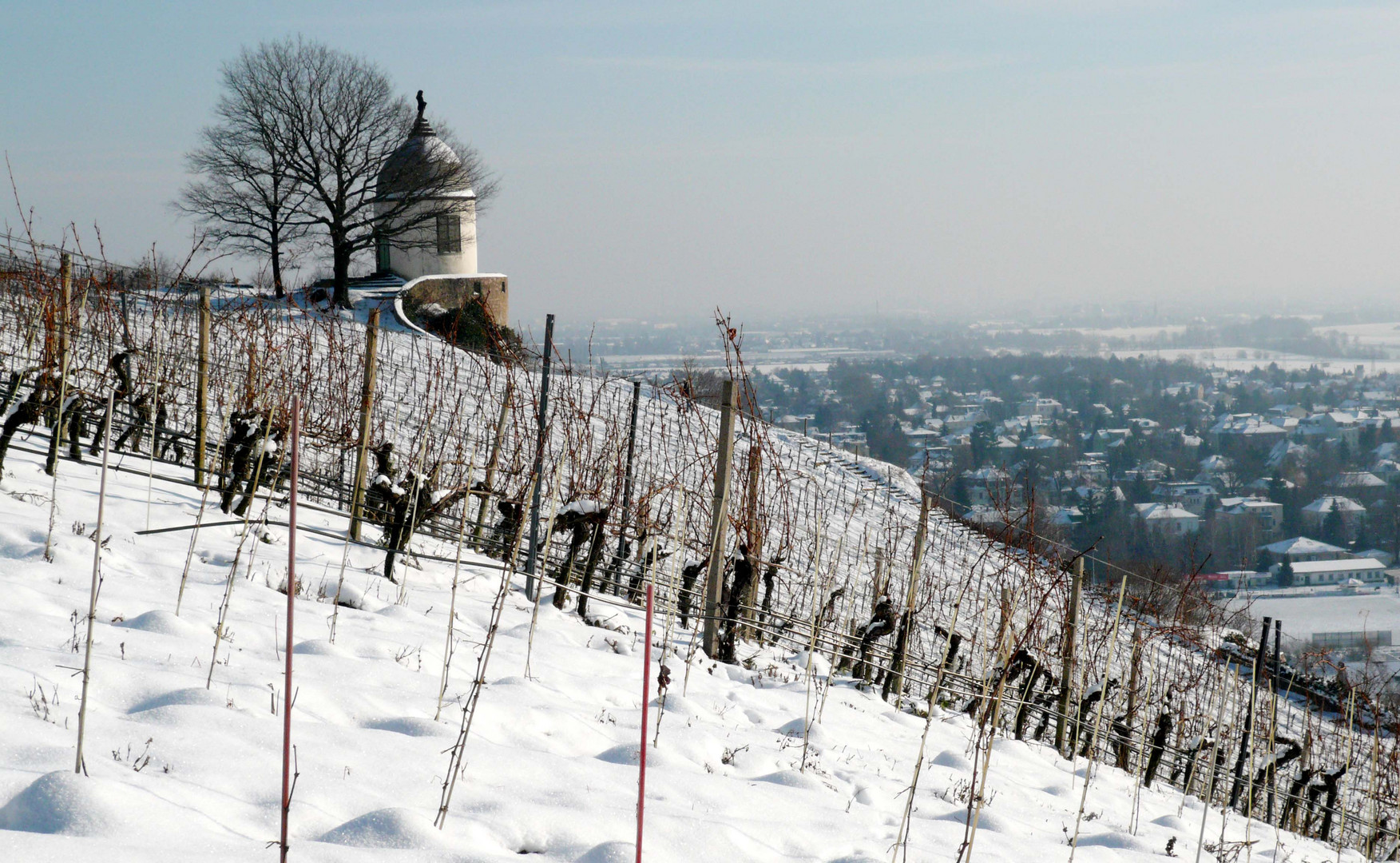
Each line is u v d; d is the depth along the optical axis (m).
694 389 13.94
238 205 40.06
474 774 4.94
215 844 3.54
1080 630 13.09
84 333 12.10
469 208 41.94
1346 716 14.02
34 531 7.95
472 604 9.44
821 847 5.23
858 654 11.52
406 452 14.07
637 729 6.67
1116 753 11.84
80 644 5.51
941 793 7.21
